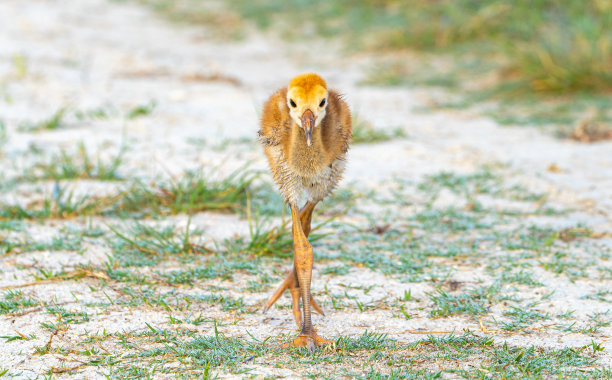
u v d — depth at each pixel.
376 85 21.33
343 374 6.53
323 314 7.79
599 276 9.08
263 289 8.67
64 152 13.38
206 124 16.39
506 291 8.62
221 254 9.76
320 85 7.04
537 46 21.73
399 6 29.12
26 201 11.64
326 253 9.84
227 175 12.91
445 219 11.18
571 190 12.57
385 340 7.30
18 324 7.63
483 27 25.91
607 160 14.41
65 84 19.59
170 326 7.64
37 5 30.53
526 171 13.63
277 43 27.09
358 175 13.34
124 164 13.44
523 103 19.27
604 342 7.30
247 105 18.33
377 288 8.71
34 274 8.94
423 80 21.77
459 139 15.95
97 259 9.52
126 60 23.19
